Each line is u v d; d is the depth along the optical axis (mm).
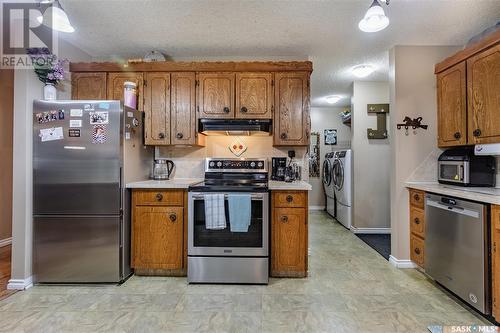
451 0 2055
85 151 2359
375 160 4188
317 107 5840
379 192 4172
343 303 2062
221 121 2756
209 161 2953
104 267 2367
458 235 2018
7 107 3564
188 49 2947
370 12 1849
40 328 1752
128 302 2078
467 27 2443
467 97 2305
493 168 2340
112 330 1733
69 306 2020
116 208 2367
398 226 2803
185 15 2287
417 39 2676
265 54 3068
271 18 2330
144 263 2533
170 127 2824
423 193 2520
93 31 2561
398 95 2793
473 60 2229
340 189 4629
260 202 2400
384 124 4160
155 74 2830
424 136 2793
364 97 4145
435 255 2287
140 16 2303
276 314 1915
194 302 2078
